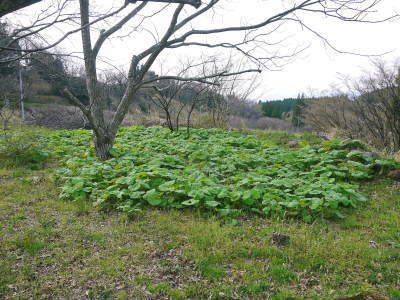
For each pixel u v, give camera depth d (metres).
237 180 6.59
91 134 11.62
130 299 3.27
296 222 5.03
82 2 6.99
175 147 9.20
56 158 9.11
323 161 7.37
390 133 8.80
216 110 14.20
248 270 3.73
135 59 8.01
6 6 2.40
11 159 8.51
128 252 4.11
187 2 2.91
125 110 8.33
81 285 3.49
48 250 4.16
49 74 5.93
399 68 8.62
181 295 3.29
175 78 7.84
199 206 5.45
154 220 5.05
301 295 3.30
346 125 11.24
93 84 7.96
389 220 5.05
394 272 3.64
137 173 6.38
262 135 12.20
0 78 11.85
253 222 5.02
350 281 3.52
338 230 4.74
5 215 5.19
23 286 3.45
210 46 7.35
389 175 6.82
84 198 5.88
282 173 6.82
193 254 3.99
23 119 16.52
